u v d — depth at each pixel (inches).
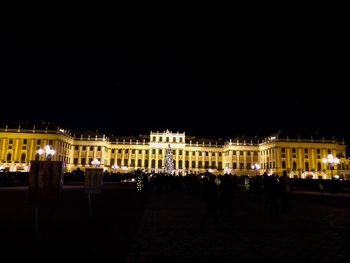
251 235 493.4
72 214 698.8
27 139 4517.7
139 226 553.0
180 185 1715.1
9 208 777.6
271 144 4872.0
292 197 1349.7
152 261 339.6
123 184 2480.3
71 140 5137.8
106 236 461.1
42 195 433.1
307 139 4822.8
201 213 765.9
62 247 385.7
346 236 486.6
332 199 1259.8
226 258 354.9
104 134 5502.0
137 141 5536.4
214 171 5374.0
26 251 364.2
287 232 521.7
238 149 5354.3
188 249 395.9
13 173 2001.7
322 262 340.8
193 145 5575.8
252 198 1294.3
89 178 666.2
